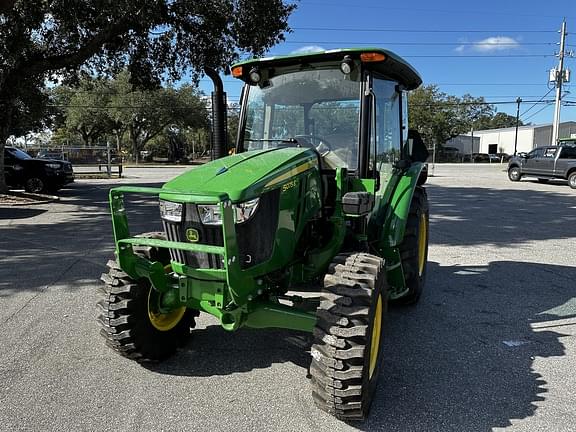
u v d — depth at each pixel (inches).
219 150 180.4
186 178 140.8
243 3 589.6
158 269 147.7
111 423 127.2
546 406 136.4
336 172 153.2
